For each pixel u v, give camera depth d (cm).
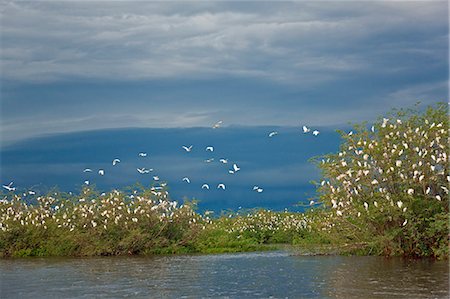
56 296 1350
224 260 2188
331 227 2138
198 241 2795
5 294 1400
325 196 2075
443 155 1903
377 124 2075
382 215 1970
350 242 2144
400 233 2009
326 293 1306
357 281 1474
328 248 2225
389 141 2009
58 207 2866
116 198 2702
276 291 1360
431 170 1925
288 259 2141
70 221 2716
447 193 1945
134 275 1730
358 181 2008
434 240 1984
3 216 2714
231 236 3191
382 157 1983
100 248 2573
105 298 1305
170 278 1641
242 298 1273
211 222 3167
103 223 2664
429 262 1850
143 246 2612
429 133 1959
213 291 1379
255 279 1586
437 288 1334
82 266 2050
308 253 2302
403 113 2069
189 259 2275
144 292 1379
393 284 1406
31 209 2820
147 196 2703
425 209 1966
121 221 2634
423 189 1970
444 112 2059
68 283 1576
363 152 2011
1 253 2620
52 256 2589
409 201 1936
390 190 1997
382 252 2094
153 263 2119
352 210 2002
